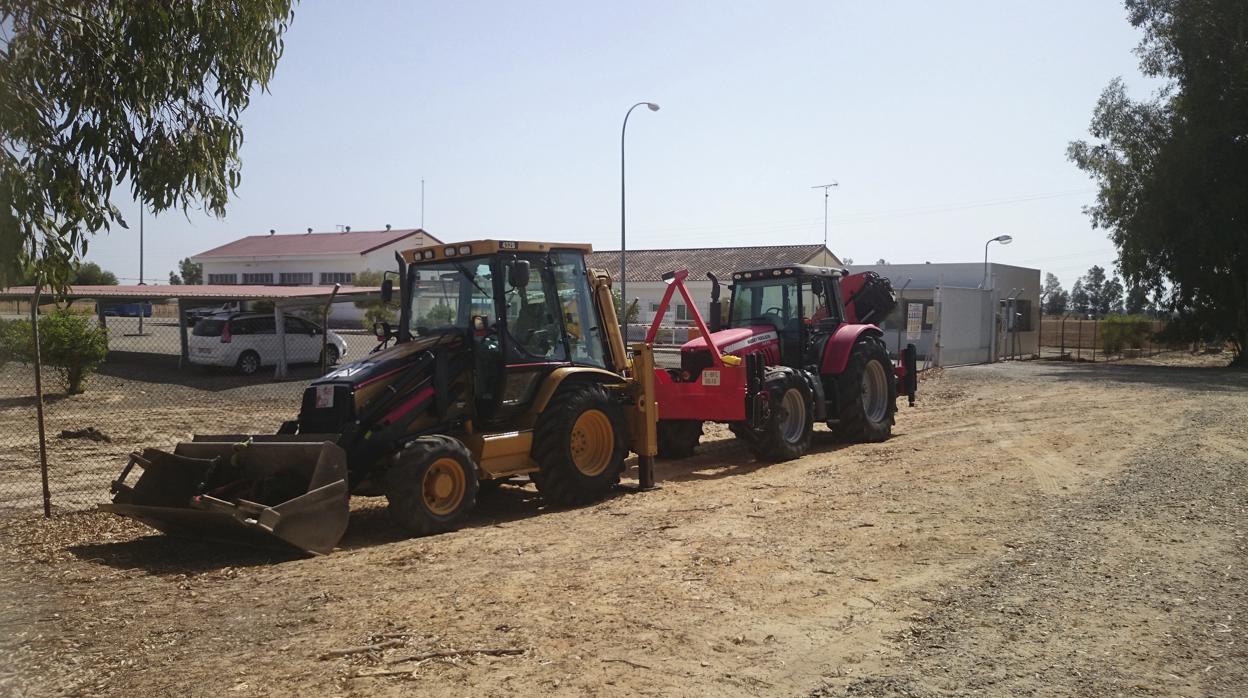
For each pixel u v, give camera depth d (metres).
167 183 6.55
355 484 7.84
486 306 8.73
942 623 5.33
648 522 8.09
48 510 8.45
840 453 12.06
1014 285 36.88
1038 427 14.01
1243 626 5.24
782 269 12.58
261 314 23.50
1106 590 5.91
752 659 4.79
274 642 5.06
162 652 4.91
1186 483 9.33
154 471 7.73
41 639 5.11
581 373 9.29
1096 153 33.75
